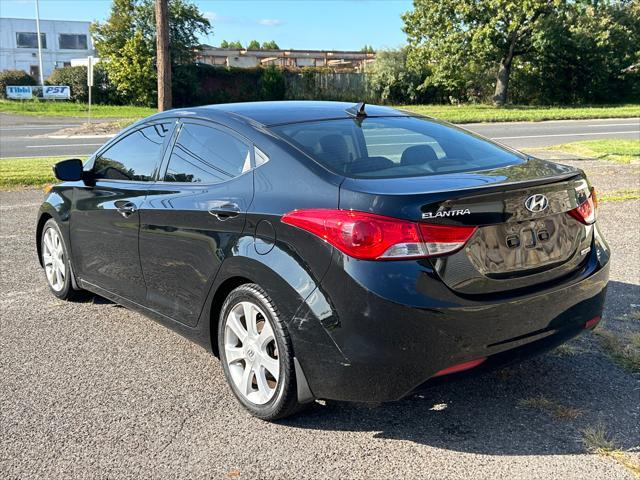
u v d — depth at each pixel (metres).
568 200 3.07
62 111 33.59
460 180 2.89
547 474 2.66
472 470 2.71
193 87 43.06
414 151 3.30
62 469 2.76
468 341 2.72
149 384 3.60
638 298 4.78
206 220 3.37
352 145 3.29
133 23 40.72
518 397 3.34
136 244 3.96
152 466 2.78
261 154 3.26
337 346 2.75
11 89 38.75
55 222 4.91
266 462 2.80
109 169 4.41
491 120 26.70
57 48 59.31
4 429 3.10
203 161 3.61
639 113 30.36
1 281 5.58
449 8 38.59
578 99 44.00
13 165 12.74
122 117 29.95
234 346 3.34
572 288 3.02
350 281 2.68
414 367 2.68
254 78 45.25
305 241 2.84
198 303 3.51
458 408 3.25
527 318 2.86
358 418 3.17
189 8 42.75
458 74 40.38
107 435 3.04
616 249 6.20
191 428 3.10
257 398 3.17
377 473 2.70
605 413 3.15
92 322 4.60
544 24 38.97
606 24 43.22
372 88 45.19
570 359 3.78
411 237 2.64
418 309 2.62
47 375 3.72
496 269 2.80
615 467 2.70
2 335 4.35
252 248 3.07
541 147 15.98
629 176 10.63
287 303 2.90
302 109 3.80
